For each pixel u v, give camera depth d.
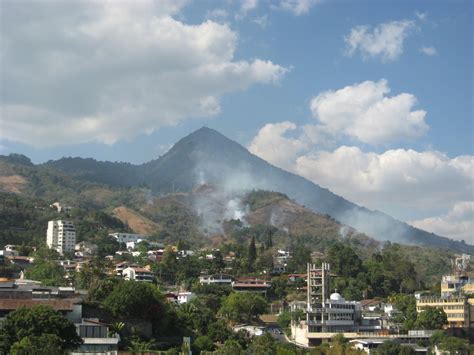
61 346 172.38
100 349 192.50
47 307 182.00
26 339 165.25
